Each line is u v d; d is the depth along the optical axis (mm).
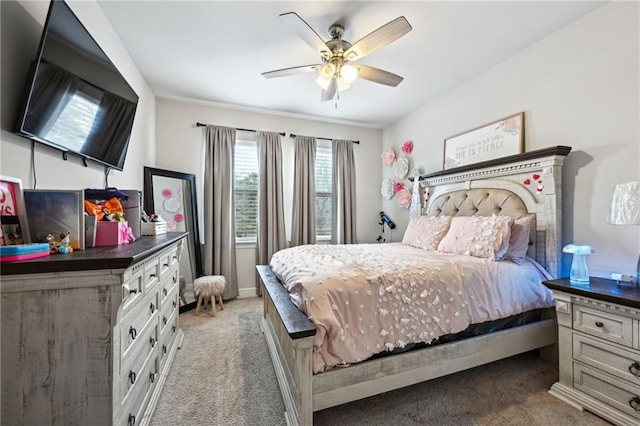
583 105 1943
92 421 994
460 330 1595
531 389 1689
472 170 2697
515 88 2402
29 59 1198
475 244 2086
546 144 2168
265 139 3703
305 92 3146
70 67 1318
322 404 1294
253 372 1869
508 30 2084
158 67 2600
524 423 1411
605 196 1835
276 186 3738
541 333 1917
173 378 1792
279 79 2846
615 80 1783
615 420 1391
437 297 1568
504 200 2344
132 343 1203
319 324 1274
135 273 1213
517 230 2049
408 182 3842
